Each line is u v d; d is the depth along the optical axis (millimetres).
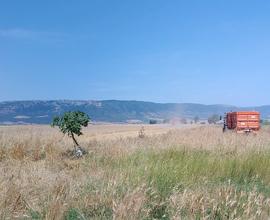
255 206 7969
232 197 8383
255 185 9766
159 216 7840
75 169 11836
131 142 20562
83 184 9148
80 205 7777
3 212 7109
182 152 15352
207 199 8078
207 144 18312
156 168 10023
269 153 14438
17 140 16844
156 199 8289
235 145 17234
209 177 10875
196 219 7402
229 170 11695
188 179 9930
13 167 11453
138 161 12859
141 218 7301
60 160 14320
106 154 15133
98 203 7863
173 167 10664
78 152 15984
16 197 7820
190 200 7855
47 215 7082
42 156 15500
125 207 7141
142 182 8906
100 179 9617
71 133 17156
